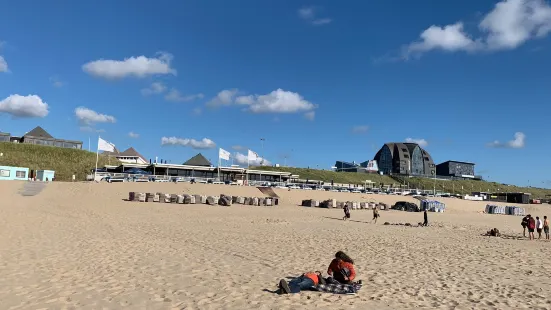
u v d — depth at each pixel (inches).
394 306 305.7
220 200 1699.1
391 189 4084.6
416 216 1852.9
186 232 807.1
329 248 635.5
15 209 1152.2
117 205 1434.5
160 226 911.7
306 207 1984.5
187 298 310.0
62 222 898.7
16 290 320.8
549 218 2534.5
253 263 480.1
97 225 872.9
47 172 2252.7
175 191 2015.3
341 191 2770.7
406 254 603.8
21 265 418.9
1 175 2068.2
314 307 294.0
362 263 510.0
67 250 525.7
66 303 288.7
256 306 291.7
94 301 295.6
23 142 3949.3
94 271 402.3
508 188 7219.5
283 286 327.0
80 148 4259.4
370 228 1077.1
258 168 5032.0
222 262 478.9
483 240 884.6
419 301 323.9
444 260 557.6
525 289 383.2
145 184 2054.6
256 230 900.6
